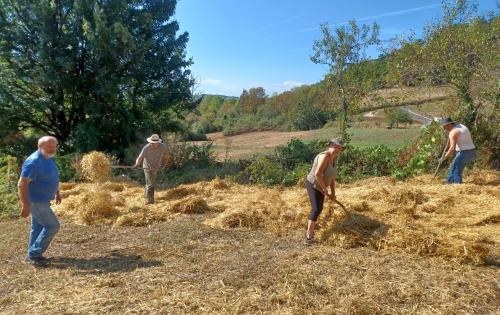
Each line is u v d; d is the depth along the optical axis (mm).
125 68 16672
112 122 16797
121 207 7762
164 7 17781
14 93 15820
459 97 11531
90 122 16312
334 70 12539
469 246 4684
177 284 4195
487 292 3895
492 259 4766
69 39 15633
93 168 9398
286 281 4152
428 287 3994
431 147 10898
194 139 33875
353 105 12578
